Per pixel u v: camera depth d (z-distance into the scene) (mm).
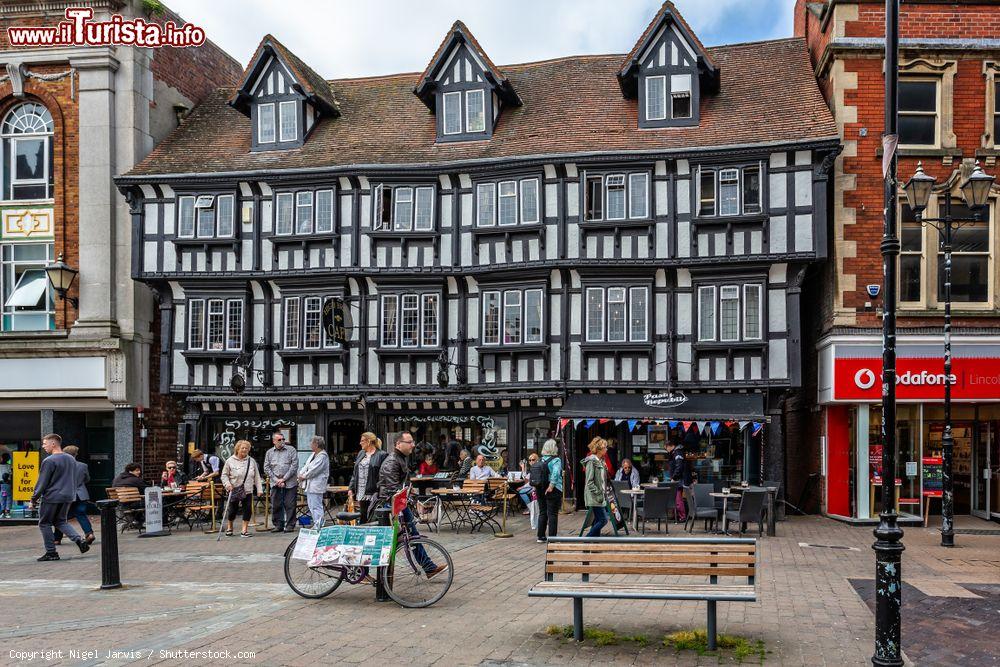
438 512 14625
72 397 21062
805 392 20312
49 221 21562
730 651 6391
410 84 23250
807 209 18031
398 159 20531
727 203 18719
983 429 17531
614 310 19328
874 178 17703
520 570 10273
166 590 9172
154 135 22594
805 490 19469
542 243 19438
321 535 8367
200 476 17078
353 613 7723
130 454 21109
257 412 21359
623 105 20453
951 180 16125
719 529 14945
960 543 13703
